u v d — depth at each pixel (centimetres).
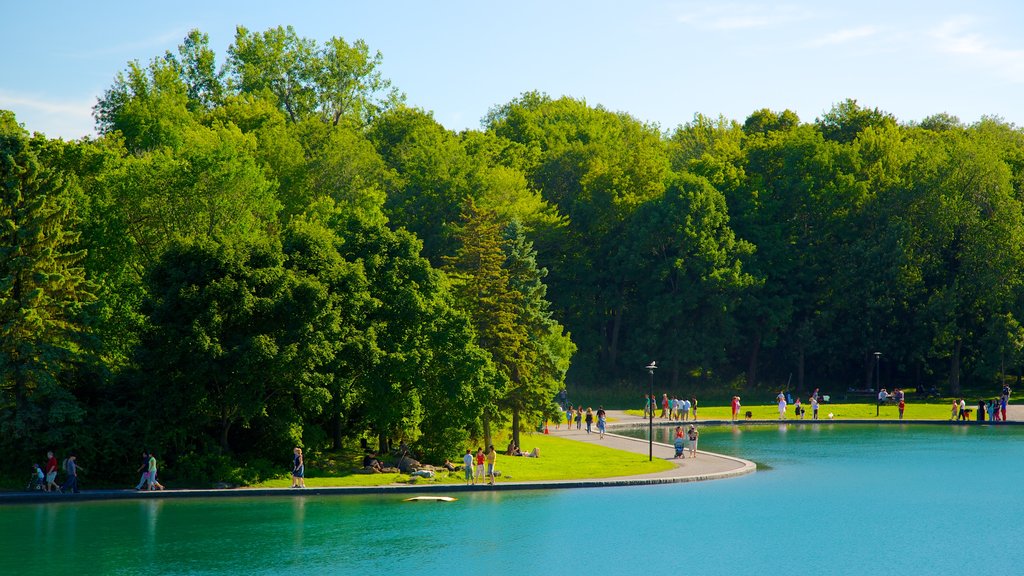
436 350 5578
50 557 3591
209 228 6394
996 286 10175
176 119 8919
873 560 3772
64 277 5019
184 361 4894
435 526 4250
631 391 10838
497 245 6222
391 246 5781
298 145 9394
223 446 5119
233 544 3844
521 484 5144
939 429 8375
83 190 6250
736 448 7119
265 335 4891
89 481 4841
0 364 4725
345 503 4678
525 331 6353
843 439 7694
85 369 5012
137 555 3647
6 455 4759
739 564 3697
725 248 10788
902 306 10612
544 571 3575
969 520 4503
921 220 10750
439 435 5588
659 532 4200
